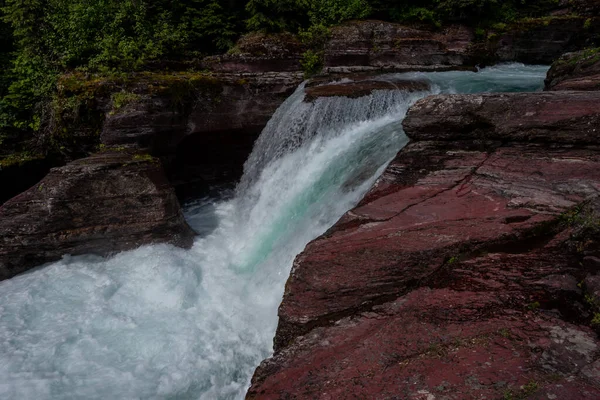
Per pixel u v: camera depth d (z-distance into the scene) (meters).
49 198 8.15
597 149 5.24
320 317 4.24
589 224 4.12
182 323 6.64
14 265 8.09
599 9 14.53
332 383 3.35
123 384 5.38
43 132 12.26
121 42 12.09
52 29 12.90
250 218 10.19
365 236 5.09
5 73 13.80
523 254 4.23
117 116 10.35
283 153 10.77
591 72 8.05
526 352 3.15
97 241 8.49
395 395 3.05
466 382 2.99
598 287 3.56
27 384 5.31
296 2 14.30
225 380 5.52
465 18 15.05
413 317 3.82
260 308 6.74
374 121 10.28
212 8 14.91
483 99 6.25
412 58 14.20
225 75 12.40
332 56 13.61
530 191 5.05
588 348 3.10
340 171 8.51
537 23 14.68
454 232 4.71
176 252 8.78
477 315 3.65
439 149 6.50
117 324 6.59
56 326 6.49
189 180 12.52
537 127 5.66
